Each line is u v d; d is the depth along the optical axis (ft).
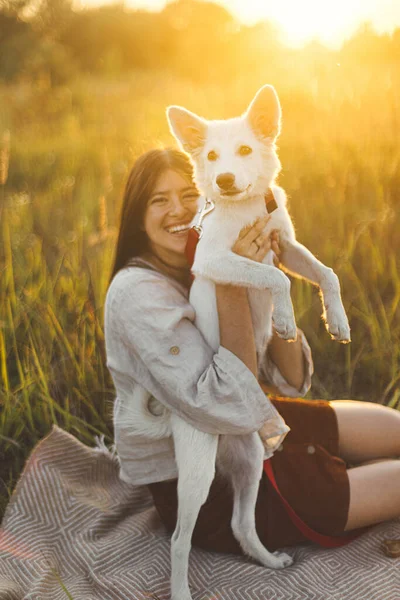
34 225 20.90
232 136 8.82
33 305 14.42
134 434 8.43
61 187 24.56
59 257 17.20
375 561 8.53
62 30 84.99
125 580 8.22
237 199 8.60
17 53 56.03
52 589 8.27
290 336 8.15
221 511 8.79
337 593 7.91
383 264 15.92
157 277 8.55
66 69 54.75
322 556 8.61
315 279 9.02
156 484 8.99
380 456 9.89
